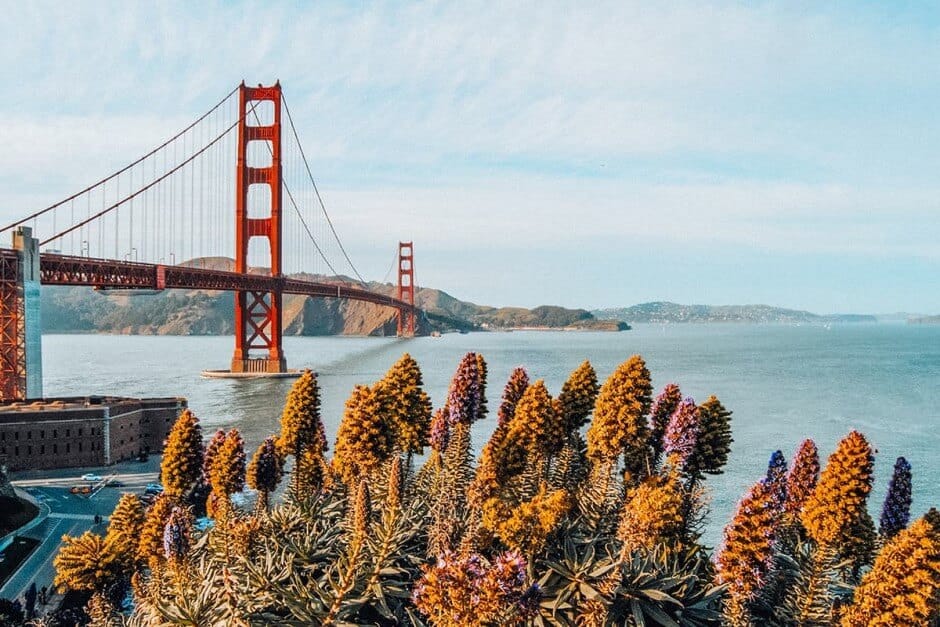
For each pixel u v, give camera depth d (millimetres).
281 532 36531
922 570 23375
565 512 31297
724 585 28875
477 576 19625
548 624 26750
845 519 30422
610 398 39094
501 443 37969
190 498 65812
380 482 40406
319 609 27859
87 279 145750
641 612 27656
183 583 27156
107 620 39406
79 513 86438
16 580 64500
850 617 25219
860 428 139250
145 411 122438
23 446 106625
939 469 106875
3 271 119500
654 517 28562
